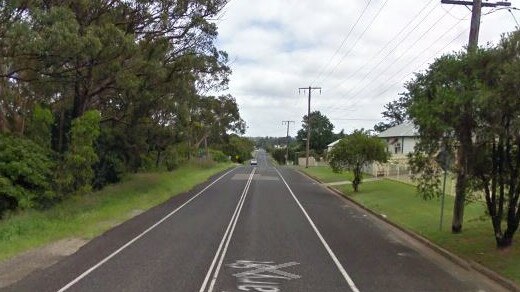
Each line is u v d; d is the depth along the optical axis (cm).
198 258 1302
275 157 15538
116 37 2506
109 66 2712
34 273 1116
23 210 2334
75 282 1034
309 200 3083
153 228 1842
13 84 3009
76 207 2320
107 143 3641
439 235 1681
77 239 1581
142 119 3678
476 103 1216
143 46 3092
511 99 1152
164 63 3234
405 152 6688
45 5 2345
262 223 2017
